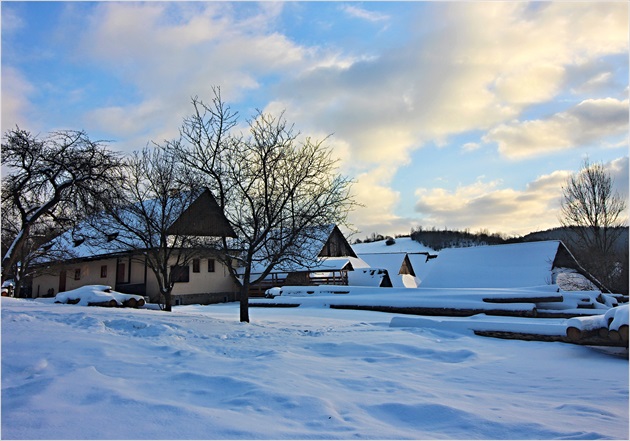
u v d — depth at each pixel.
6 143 13.77
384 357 8.61
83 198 14.72
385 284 40.12
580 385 6.66
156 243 17.52
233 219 14.11
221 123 14.46
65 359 6.37
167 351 7.68
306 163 14.14
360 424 4.38
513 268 33.94
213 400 4.98
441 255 38.12
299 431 4.07
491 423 4.54
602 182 34.28
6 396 4.61
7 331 8.03
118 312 12.42
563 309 20.30
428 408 4.95
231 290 32.62
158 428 3.89
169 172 17.50
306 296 24.64
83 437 3.61
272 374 6.28
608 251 33.81
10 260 13.84
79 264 31.31
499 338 11.66
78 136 14.62
